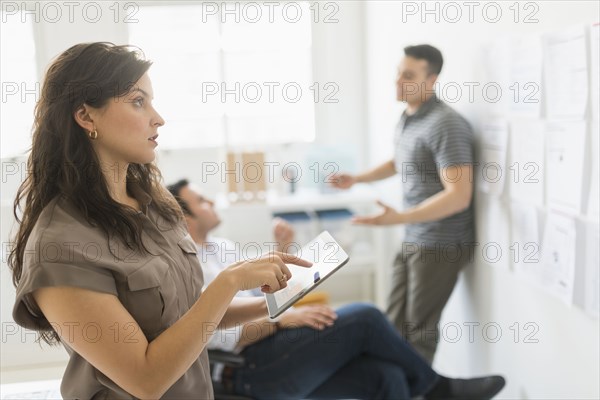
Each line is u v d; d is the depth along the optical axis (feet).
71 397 3.44
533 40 5.98
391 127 10.69
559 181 5.65
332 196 11.34
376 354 6.49
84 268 3.08
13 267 3.53
